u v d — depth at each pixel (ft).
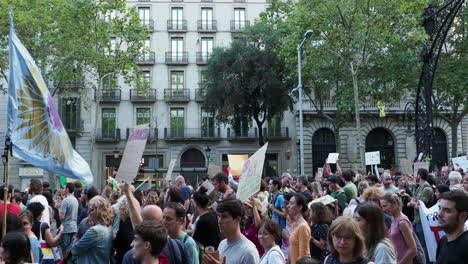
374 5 79.66
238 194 21.06
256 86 108.58
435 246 22.76
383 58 98.37
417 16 81.15
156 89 139.95
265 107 115.85
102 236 19.02
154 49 141.08
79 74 95.91
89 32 86.94
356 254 12.91
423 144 62.08
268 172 139.54
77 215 35.76
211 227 20.29
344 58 87.92
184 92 140.26
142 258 12.06
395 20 81.82
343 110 107.96
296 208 19.39
